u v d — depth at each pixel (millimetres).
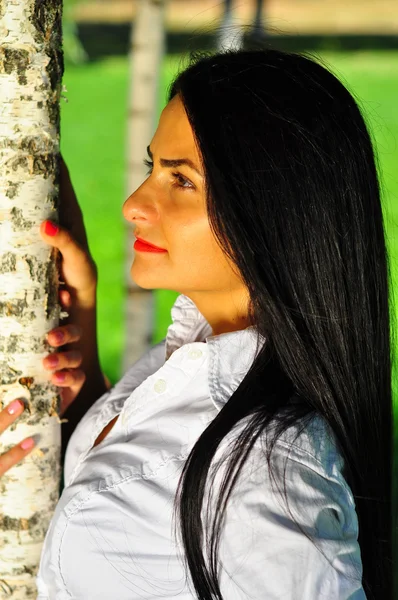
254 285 1521
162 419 1671
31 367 1866
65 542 1661
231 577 1435
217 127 1486
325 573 1390
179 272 1640
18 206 1799
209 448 1516
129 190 3707
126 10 20531
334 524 1444
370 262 1626
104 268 7219
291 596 1378
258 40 2393
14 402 1846
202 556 1494
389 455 1723
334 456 1523
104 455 1710
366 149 1618
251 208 1486
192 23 17562
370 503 1641
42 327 1870
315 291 1544
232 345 1667
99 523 1628
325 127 1538
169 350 1954
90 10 20281
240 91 1501
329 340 1562
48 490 1932
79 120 12711
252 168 1483
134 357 3834
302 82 1547
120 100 13859
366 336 1614
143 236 1658
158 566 1589
